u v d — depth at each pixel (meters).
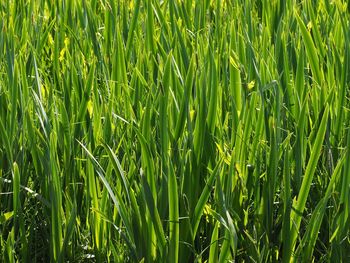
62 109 1.62
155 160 1.46
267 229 1.44
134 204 1.36
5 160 1.69
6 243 1.45
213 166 1.50
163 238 1.35
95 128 1.64
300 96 1.74
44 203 1.48
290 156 1.57
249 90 1.74
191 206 1.41
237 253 1.46
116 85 1.81
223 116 1.71
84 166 1.64
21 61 1.79
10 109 1.70
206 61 1.73
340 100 1.60
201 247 1.47
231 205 1.44
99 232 1.46
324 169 1.58
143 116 1.47
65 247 1.44
